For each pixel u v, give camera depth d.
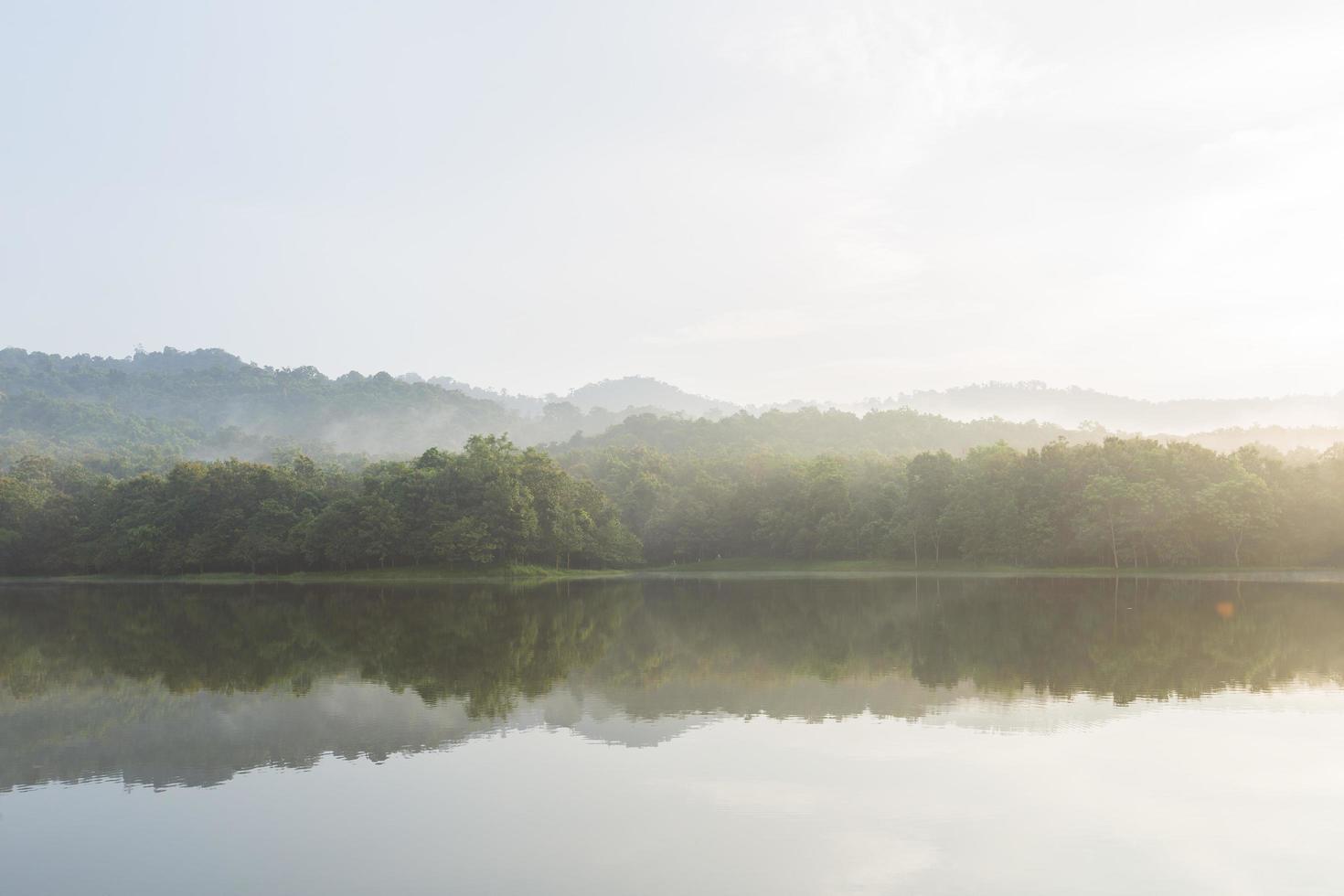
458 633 54.56
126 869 17.62
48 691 35.72
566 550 128.75
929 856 17.61
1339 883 16.36
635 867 17.19
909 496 133.00
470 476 122.50
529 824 19.53
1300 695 32.09
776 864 17.27
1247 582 90.25
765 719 29.19
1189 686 33.97
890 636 49.47
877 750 25.14
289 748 26.30
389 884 16.62
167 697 34.34
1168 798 20.84
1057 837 18.53
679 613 65.94
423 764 24.28
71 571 125.88
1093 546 112.44
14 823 20.23
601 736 27.11
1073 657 41.00
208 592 95.25
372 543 117.62
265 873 17.27
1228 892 16.02
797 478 152.12
